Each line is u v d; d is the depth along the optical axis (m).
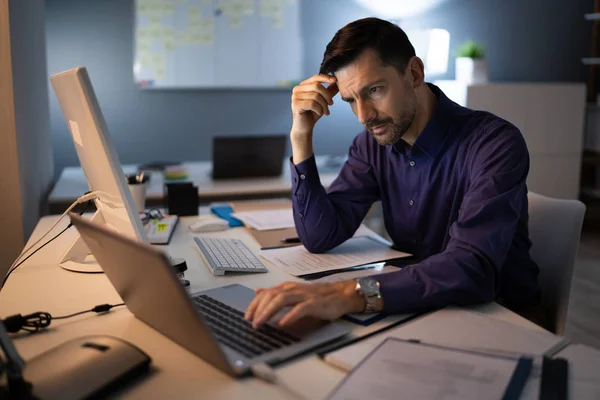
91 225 0.91
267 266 1.44
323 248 1.55
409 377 0.83
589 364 0.87
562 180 4.21
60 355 0.90
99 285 1.31
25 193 2.25
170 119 4.10
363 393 0.80
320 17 4.19
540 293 1.52
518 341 0.96
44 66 3.20
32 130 2.53
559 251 1.54
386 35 1.33
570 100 4.11
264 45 4.13
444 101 1.51
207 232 1.80
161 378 0.88
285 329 1.01
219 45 4.05
